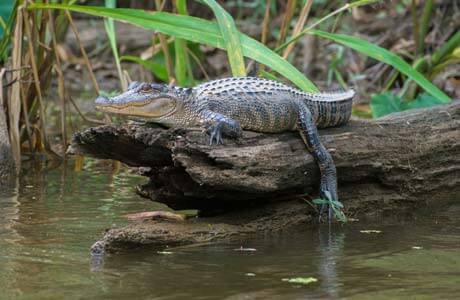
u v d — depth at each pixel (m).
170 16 11.86
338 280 8.20
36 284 8.07
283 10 27.81
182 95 10.27
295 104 10.77
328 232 10.28
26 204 11.77
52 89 23.53
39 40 14.62
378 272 8.48
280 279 8.22
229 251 9.32
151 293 7.79
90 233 10.11
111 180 13.67
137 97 10.10
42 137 15.12
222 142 9.91
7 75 15.65
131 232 9.38
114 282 8.14
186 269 8.59
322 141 10.89
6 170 13.66
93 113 20.03
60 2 15.38
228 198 9.94
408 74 12.41
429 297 7.64
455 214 11.40
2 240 9.77
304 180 10.45
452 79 19.36
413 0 18.59
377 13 25.41
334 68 21.36
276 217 10.40
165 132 9.63
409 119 12.02
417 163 11.59
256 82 10.84
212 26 11.89
